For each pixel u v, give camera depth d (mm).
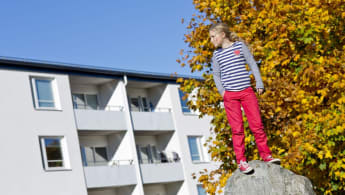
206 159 35094
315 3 12141
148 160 34125
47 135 26672
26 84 26672
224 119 12828
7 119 25438
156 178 31688
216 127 13047
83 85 32219
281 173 8031
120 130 30984
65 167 26969
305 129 11562
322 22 12078
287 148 11734
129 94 34812
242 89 8008
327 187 12305
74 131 27953
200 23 13430
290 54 11852
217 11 12820
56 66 28109
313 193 8117
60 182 26344
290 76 11938
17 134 25531
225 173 13047
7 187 24391
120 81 32156
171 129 34000
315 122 11359
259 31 12570
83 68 29656
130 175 30031
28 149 25672
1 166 24547
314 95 11688
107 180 28703
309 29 11641
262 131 8117
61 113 27703
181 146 34000
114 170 29297
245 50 8039
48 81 27844
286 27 11719
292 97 11414
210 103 13117
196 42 13258
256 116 8039
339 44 12617
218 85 8156
